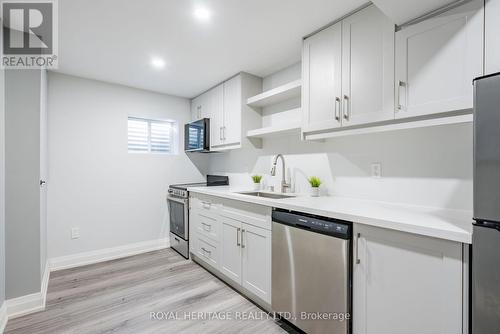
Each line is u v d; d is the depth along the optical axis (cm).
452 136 150
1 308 177
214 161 385
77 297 215
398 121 149
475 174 94
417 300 113
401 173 173
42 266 218
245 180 320
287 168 261
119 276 258
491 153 90
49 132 271
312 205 168
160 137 364
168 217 357
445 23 127
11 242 188
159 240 349
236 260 224
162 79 300
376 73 156
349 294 139
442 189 154
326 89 186
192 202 301
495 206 89
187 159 378
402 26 145
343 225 140
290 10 169
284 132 243
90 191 296
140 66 262
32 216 197
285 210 178
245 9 168
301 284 163
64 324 178
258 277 200
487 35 114
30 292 195
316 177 232
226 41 212
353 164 203
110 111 311
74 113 287
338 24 179
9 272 187
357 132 170
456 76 123
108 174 309
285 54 236
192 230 301
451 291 103
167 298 215
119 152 318
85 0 157
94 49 224
